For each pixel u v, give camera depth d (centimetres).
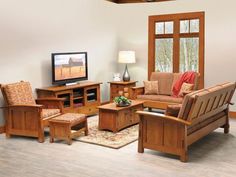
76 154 525
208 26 814
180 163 486
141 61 930
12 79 673
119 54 898
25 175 443
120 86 877
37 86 728
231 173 450
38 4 716
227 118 642
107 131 651
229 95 624
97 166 475
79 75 809
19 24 678
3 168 468
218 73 812
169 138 500
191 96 468
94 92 820
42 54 734
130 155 520
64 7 780
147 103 791
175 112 493
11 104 611
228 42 791
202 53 829
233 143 582
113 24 939
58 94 702
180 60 874
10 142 593
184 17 848
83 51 844
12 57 670
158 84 837
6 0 649
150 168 466
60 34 775
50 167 471
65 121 571
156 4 889
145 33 916
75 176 439
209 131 569
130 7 931
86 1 842
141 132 526
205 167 470
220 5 792
